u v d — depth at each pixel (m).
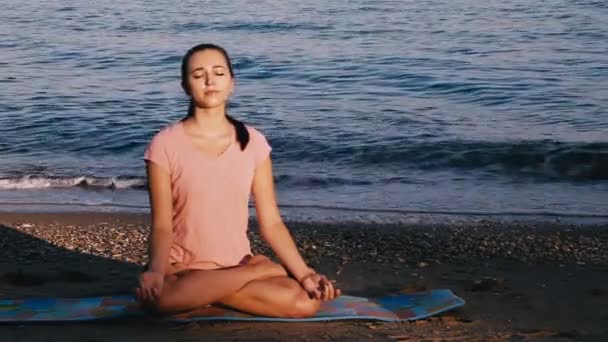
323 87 17.61
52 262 7.26
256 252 7.88
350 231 8.91
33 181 11.36
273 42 23.25
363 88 17.48
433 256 7.73
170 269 5.43
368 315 5.46
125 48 22.44
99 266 7.09
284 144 13.13
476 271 7.13
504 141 13.13
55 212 9.89
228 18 27.11
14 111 15.22
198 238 5.45
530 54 20.98
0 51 21.89
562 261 7.59
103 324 5.33
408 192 11.05
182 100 16.30
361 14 27.44
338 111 15.36
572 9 27.78
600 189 11.29
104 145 13.31
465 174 11.95
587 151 12.52
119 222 9.37
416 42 22.77
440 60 20.25
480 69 19.16
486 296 6.25
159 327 5.27
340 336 5.13
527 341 5.17
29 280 6.52
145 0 31.30
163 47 22.66
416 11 27.83
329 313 5.46
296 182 11.45
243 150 5.48
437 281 6.75
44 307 5.58
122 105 15.81
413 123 14.46
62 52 21.77
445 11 27.77
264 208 5.60
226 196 5.46
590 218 9.77
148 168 5.46
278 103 16.08
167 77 18.77
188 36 24.50
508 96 16.64
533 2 29.36
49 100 16.14
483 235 8.77
